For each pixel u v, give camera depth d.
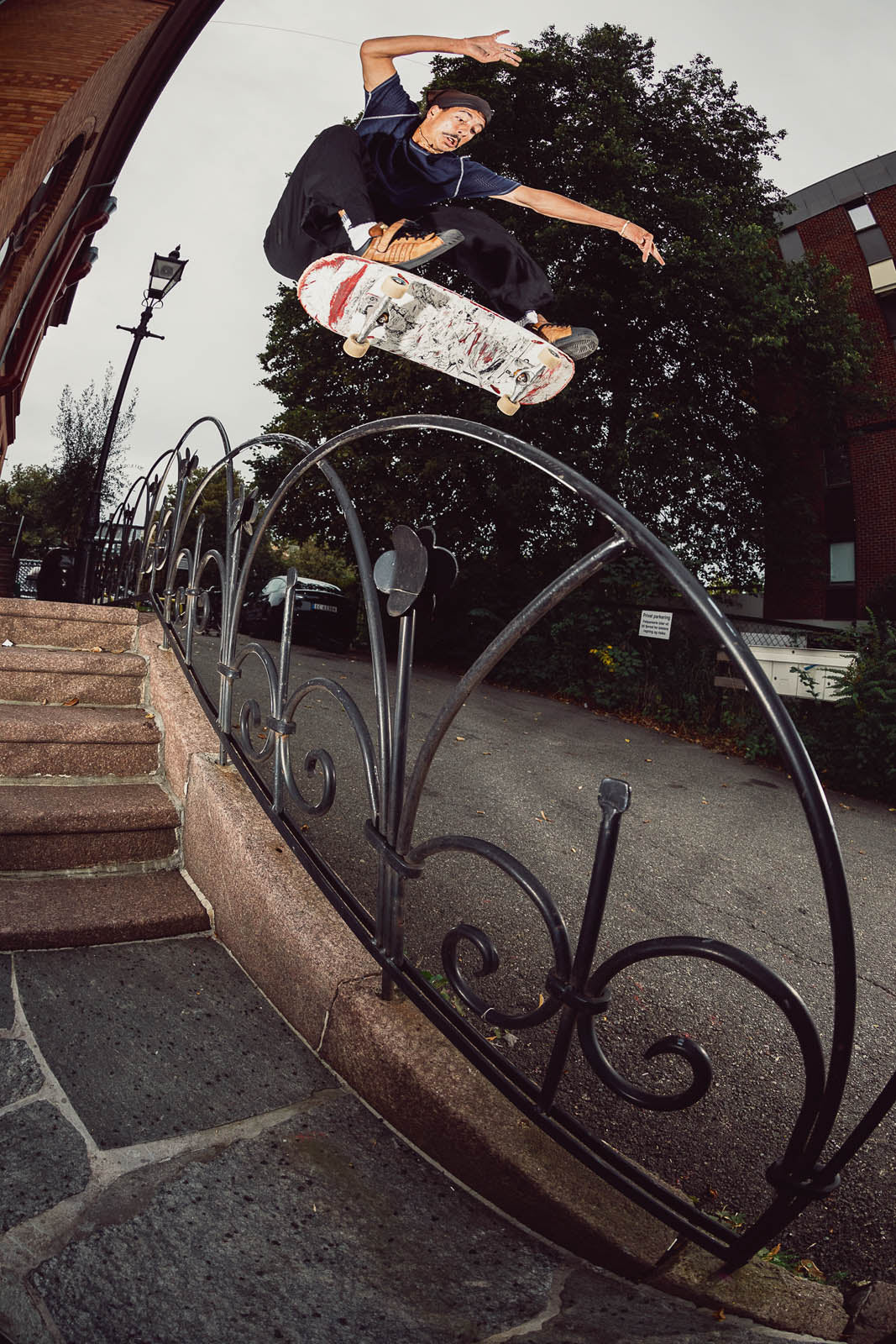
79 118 3.85
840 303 16.31
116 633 4.21
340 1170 1.87
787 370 16.00
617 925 4.04
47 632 4.08
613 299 14.35
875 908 4.91
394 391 14.77
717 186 15.43
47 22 3.08
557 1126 1.82
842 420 17.23
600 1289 1.66
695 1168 2.33
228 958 2.73
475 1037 1.96
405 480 15.46
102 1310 1.41
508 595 15.34
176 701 3.57
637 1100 1.58
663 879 4.82
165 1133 1.88
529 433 14.69
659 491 15.20
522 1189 1.80
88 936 2.63
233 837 2.76
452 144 3.60
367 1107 2.11
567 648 12.30
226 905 2.79
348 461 15.80
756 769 8.62
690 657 11.31
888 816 7.45
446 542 15.88
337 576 25.72
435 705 9.52
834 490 19.92
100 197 5.77
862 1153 2.55
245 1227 1.66
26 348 5.64
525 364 4.25
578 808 5.99
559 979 1.69
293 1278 1.55
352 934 2.43
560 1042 1.74
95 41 3.28
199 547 3.74
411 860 2.09
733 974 3.69
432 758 2.01
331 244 3.71
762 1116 2.66
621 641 11.89
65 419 20.33
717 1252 1.70
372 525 16.08
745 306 14.38
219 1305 1.46
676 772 7.91
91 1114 1.90
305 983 2.35
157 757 3.55
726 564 17.39
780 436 17.03
